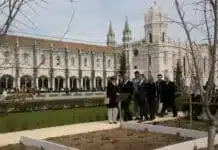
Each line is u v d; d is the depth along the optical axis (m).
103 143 12.43
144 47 115.38
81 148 11.60
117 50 118.62
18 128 17.31
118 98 17.97
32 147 12.06
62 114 25.06
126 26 126.88
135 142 12.57
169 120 18.50
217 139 11.40
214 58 6.10
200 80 6.73
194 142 11.30
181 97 24.86
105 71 112.25
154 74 110.50
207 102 6.33
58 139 13.33
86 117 22.25
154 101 19.12
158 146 11.77
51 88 91.38
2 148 12.05
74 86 105.00
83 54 106.56
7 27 6.30
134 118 20.08
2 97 25.70
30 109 29.17
